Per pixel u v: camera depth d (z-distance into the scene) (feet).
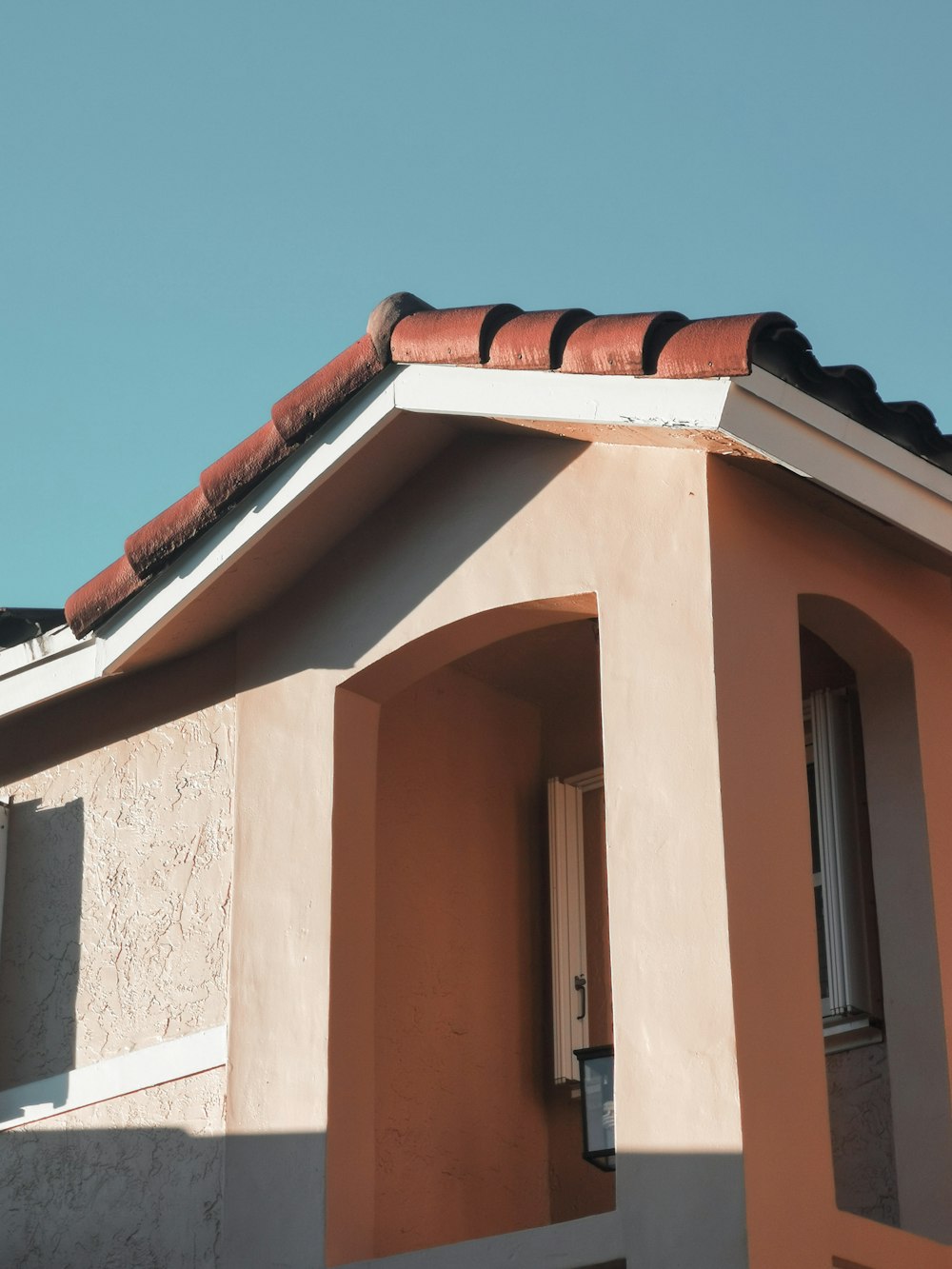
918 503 21.21
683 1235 18.12
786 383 19.60
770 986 19.06
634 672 20.57
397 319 21.71
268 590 24.81
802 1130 18.65
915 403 20.68
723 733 19.77
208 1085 23.38
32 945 26.16
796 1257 18.01
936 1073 21.35
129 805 25.95
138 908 25.21
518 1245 19.35
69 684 25.71
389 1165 23.24
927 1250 19.48
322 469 22.49
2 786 27.58
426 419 22.38
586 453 22.09
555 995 25.91
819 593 21.72
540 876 26.94
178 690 26.02
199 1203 22.80
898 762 22.77
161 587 24.41
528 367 20.49
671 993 19.04
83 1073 24.75
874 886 22.77
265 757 24.39
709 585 20.38
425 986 24.67
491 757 26.96
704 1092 18.47
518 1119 25.20
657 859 19.65
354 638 23.85
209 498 23.18
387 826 25.03
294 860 23.53
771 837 19.79
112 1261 23.30
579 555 21.67
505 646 26.22
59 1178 24.38
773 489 21.66
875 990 22.93
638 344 19.34
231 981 23.53
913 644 23.07
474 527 22.86
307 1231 21.56
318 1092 22.12
